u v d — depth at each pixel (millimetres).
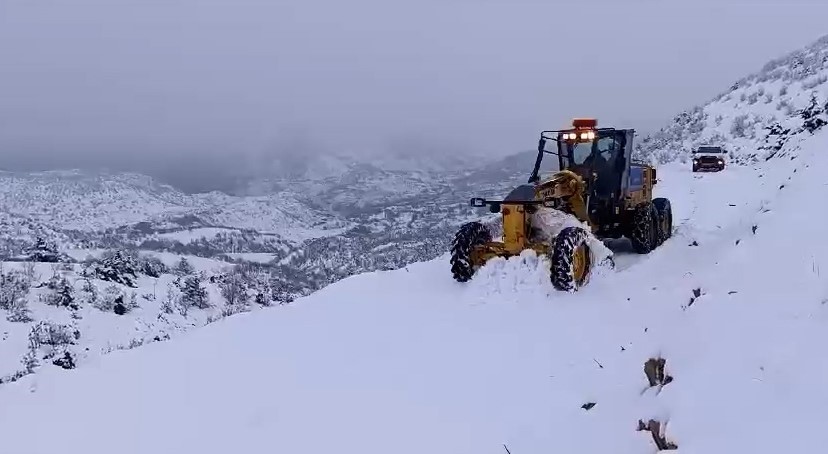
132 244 148000
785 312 4062
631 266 8703
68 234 121562
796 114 33875
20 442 4906
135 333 39219
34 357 30812
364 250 105438
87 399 5680
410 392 5078
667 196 18500
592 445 3758
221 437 4672
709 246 7777
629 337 5441
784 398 3178
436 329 6688
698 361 3893
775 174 18703
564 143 10125
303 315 7844
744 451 2908
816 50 44875
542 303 7113
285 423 4770
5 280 42250
